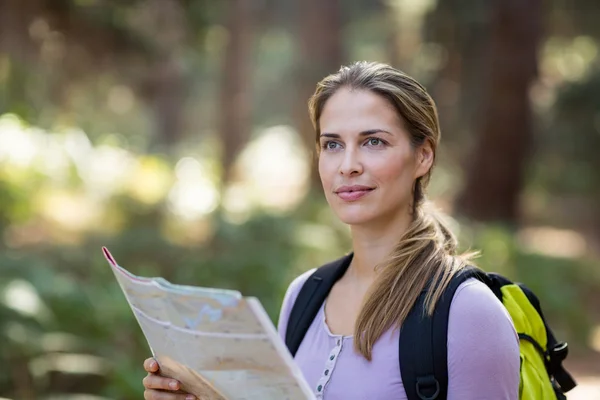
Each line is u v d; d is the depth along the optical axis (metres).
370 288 2.40
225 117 26.62
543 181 30.05
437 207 2.68
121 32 15.46
